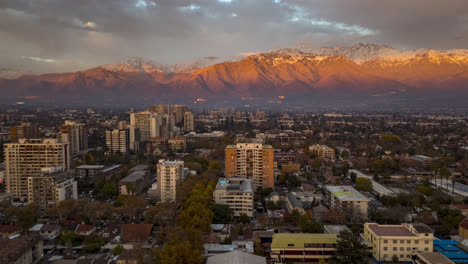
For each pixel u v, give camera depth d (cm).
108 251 19500
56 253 19575
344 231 17938
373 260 18275
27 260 17438
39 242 18662
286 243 18150
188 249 16288
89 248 19262
